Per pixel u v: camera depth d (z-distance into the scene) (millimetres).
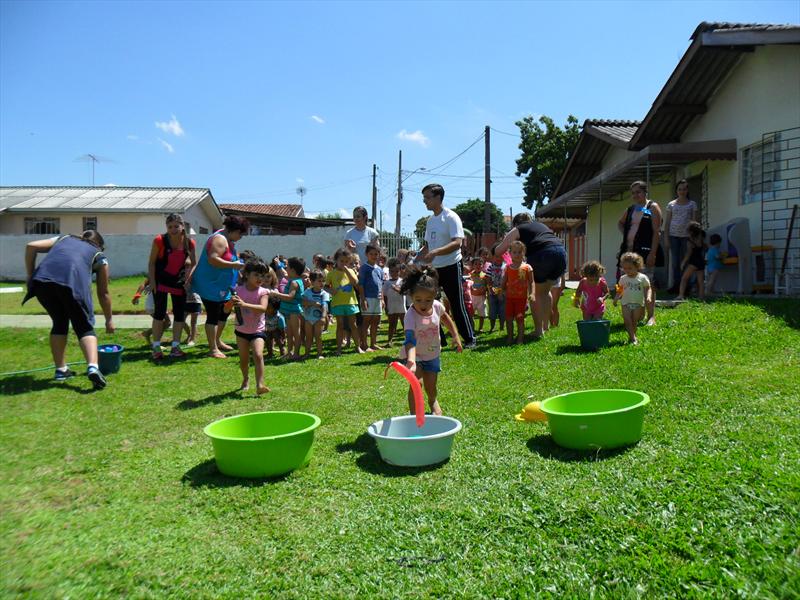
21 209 27109
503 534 2613
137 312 12148
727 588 2135
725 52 10398
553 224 23609
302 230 33000
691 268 8836
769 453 3318
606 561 2355
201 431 4312
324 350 8531
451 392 5250
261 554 2494
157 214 27500
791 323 6559
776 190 9828
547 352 6652
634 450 3549
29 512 2916
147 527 2752
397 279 8859
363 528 2701
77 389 5746
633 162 11234
